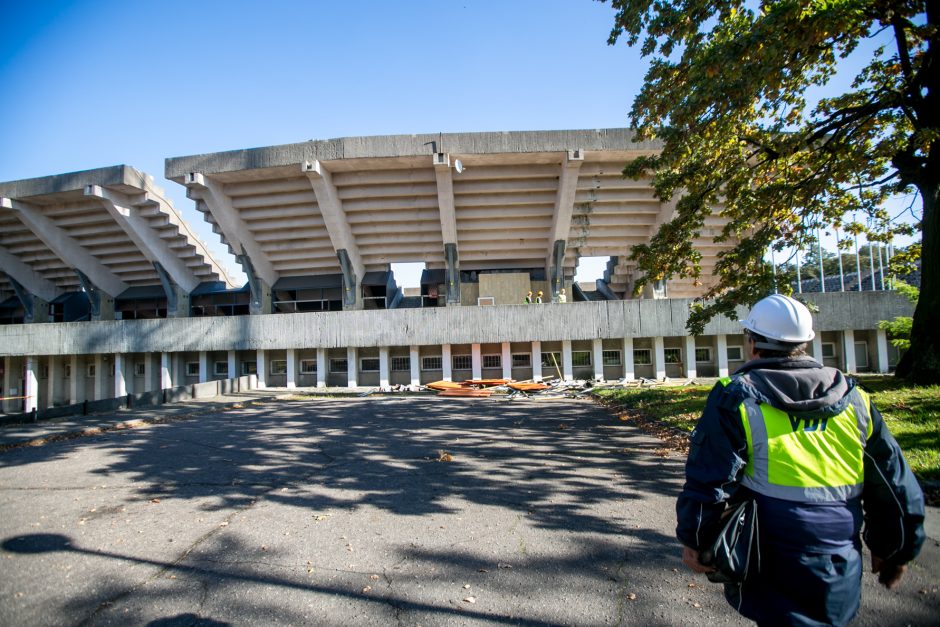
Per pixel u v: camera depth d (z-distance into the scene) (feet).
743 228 41.96
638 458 25.66
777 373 7.13
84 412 51.49
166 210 96.84
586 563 13.89
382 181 87.40
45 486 23.11
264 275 103.14
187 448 31.76
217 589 12.92
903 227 46.73
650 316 81.05
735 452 6.90
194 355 95.09
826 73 40.29
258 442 33.37
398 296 110.83
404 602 12.05
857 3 26.18
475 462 25.96
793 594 6.59
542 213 93.66
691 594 12.10
